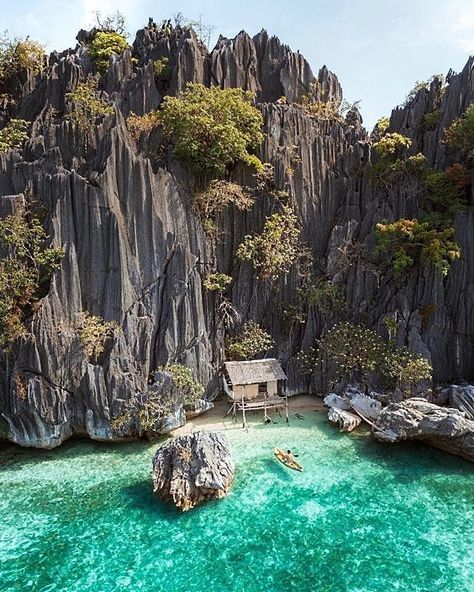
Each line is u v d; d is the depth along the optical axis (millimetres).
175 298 40906
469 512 29203
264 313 46656
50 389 36281
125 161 39906
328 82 59625
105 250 39000
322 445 36969
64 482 32656
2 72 56000
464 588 23531
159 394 38125
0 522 28578
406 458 35188
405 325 42656
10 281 36906
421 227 42750
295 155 48562
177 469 30578
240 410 43031
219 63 53062
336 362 42719
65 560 25656
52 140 42906
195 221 43562
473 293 42469
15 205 38688
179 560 25594
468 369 42656
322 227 49531
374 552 26016
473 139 44156
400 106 53031
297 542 26844
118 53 54906
